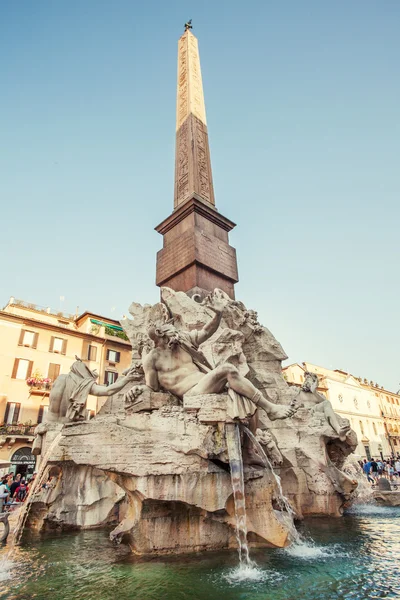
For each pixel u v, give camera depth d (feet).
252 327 32.42
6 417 94.94
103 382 113.50
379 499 36.24
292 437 28.17
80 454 18.37
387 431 175.63
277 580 13.48
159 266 39.68
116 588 13.14
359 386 169.99
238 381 17.70
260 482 17.92
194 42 62.23
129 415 18.61
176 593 12.53
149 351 21.86
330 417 29.96
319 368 160.66
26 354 103.04
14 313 110.93
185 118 52.39
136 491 16.47
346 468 38.09
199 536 16.89
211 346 28.43
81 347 112.88
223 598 12.09
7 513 21.83
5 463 32.60
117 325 125.29
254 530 17.17
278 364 32.55
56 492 23.94
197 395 17.85
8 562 16.62
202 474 16.65
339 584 13.03
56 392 27.71
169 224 40.65
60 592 13.03
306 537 20.11
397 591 12.30
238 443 17.20
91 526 23.95
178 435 17.08
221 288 37.01
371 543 18.62
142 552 16.33
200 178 45.70
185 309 31.22
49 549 18.89
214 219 39.91
